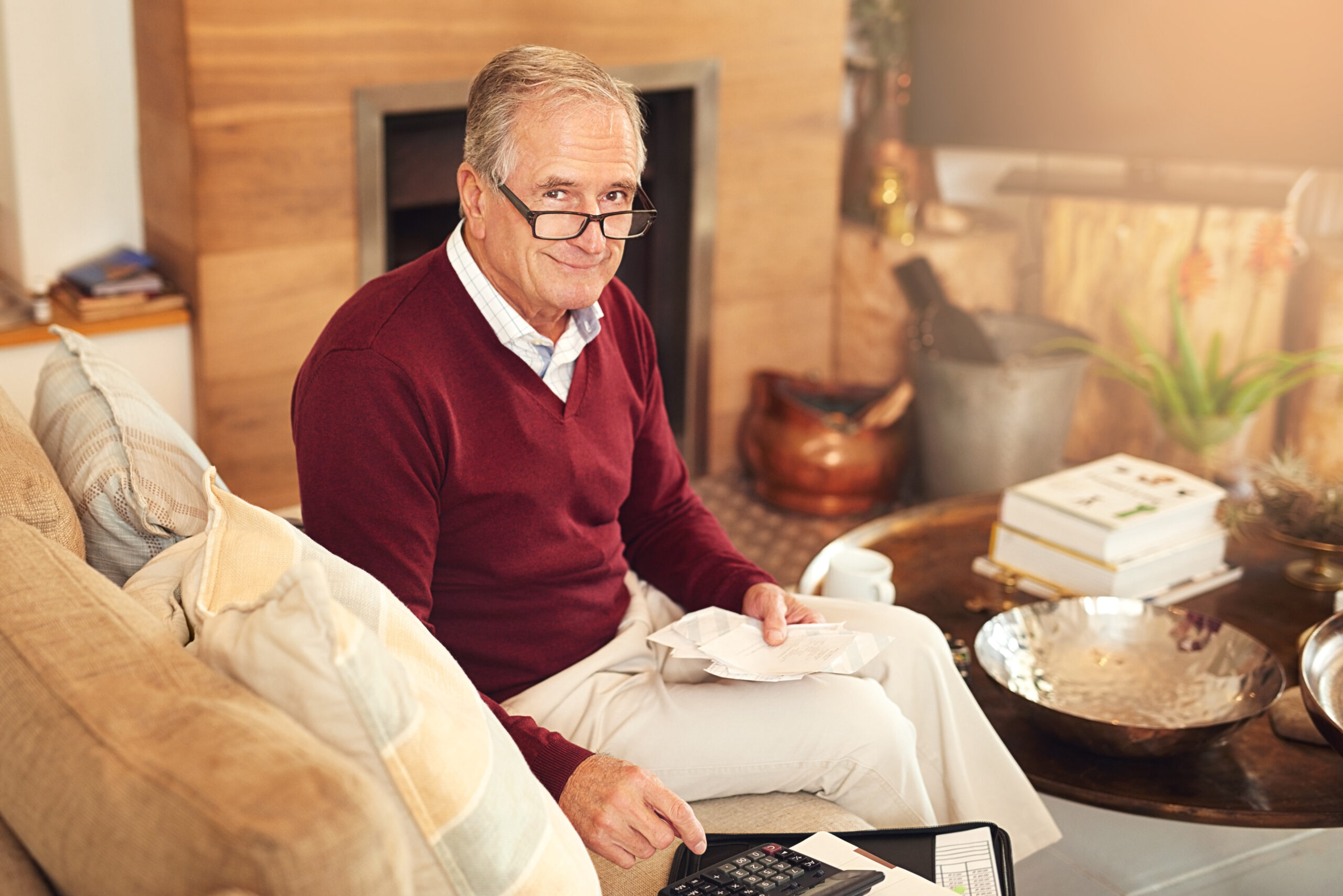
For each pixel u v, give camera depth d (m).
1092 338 3.21
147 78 2.51
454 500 1.41
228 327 2.55
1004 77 3.34
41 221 2.48
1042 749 1.49
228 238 2.50
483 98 1.38
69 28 2.44
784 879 1.08
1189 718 1.51
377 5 2.54
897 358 3.42
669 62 2.96
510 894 0.92
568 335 1.47
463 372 1.40
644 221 1.43
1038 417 3.01
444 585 1.45
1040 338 3.28
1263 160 3.21
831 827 1.34
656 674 1.49
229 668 0.91
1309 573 1.87
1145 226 3.22
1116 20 3.21
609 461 1.52
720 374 3.34
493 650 1.47
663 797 1.20
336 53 2.52
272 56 2.44
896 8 3.45
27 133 2.43
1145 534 1.82
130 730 0.79
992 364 2.99
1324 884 1.78
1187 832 1.90
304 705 0.85
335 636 0.84
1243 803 1.36
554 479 1.45
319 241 2.61
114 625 0.92
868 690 1.42
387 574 1.35
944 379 3.03
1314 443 3.19
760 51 3.12
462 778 0.89
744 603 1.54
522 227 1.37
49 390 1.52
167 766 0.74
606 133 1.36
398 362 1.35
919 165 3.75
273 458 2.69
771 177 3.26
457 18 2.64
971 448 3.04
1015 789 1.44
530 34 2.74
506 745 0.99
